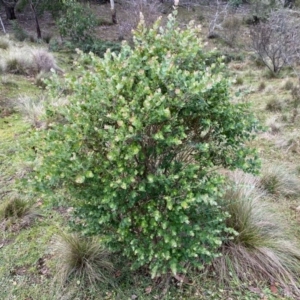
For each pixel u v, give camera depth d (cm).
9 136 394
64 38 1007
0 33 1055
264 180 316
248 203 250
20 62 636
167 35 182
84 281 209
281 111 518
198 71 172
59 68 667
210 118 173
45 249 236
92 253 217
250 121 186
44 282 211
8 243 242
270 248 228
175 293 204
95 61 182
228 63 861
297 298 203
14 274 217
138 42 183
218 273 215
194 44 180
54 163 165
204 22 1304
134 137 153
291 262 224
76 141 161
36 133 188
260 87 637
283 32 780
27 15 1341
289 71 740
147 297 201
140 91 156
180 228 171
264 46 766
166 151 177
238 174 307
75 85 175
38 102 487
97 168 162
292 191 312
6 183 307
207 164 180
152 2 1234
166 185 164
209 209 188
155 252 180
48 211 273
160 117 151
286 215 282
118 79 159
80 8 988
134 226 185
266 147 409
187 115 169
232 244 228
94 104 160
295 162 375
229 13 1395
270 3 1217
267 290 207
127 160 162
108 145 165
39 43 971
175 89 158
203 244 192
